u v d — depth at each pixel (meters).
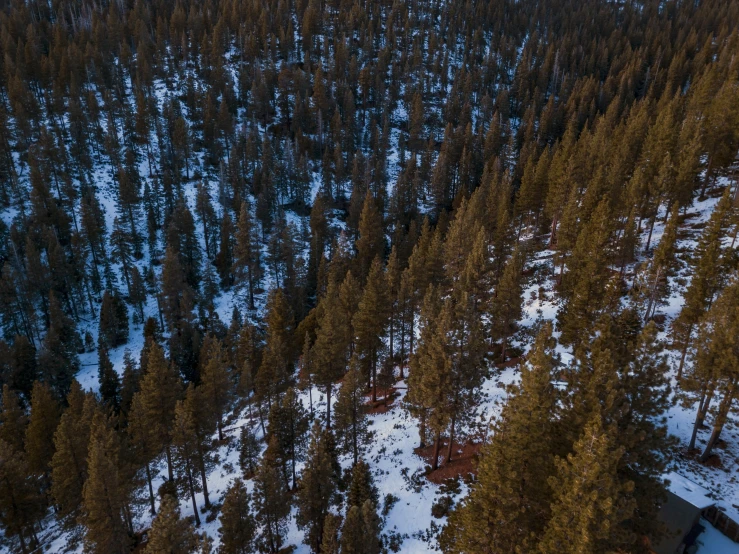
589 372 19.98
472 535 18.69
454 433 35.12
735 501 24.86
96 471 27.28
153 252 76.50
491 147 97.50
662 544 21.16
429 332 33.81
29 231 68.69
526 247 59.59
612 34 150.38
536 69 136.62
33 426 39.09
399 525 28.92
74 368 58.16
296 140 99.12
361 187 96.00
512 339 44.47
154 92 108.06
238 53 132.25
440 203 91.88
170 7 145.38
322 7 157.75
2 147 77.25
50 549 36.94
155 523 21.44
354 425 35.25
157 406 36.28
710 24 152.38
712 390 26.58
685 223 56.41
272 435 34.06
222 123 97.38
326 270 68.06
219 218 84.06
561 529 15.64
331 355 39.53
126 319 64.50
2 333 62.97
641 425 19.28
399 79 132.12
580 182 61.66
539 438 18.23
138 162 92.44
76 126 86.25
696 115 74.31
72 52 104.94
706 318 27.11
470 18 162.88
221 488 39.62
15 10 120.56
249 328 53.62
